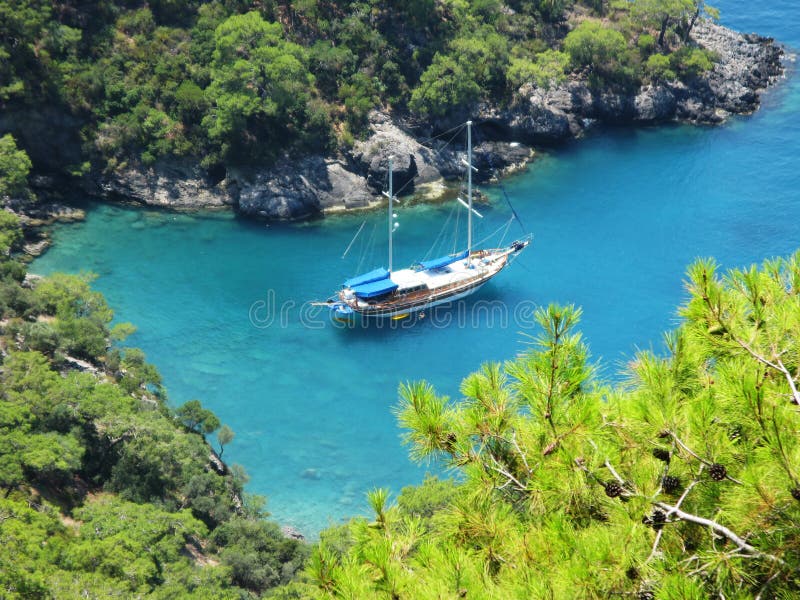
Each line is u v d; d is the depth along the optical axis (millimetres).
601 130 147500
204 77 131250
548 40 152375
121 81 130625
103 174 129250
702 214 123438
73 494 74750
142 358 93312
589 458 16734
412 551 18828
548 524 16891
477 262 112938
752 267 18594
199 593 62438
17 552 58156
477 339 102312
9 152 115812
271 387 95812
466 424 19000
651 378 17469
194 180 130250
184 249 119750
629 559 15102
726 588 15203
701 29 164000
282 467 85562
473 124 138750
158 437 78812
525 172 136125
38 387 78938
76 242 119875
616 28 154250
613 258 114875
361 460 86375
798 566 14609
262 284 112625
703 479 15555
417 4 137625
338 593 17344
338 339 102688
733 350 17234
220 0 136875
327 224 125875
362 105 132000
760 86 157625
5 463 69250
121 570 60812
